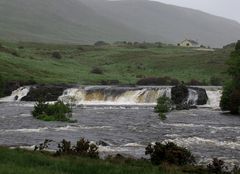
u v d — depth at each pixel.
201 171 27.80
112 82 150.25
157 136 49.97
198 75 168.88
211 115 78.00
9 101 113.81
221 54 196.62
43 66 166.12
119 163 28.00
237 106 81.19
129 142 45.19
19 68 149.62
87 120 66.31
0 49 185.12
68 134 50.44
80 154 30.31
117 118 70.06
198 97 106.19
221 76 163.50
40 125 58.81
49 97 115.00
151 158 29.94
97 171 23.53
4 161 24.86
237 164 34.59
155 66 190.38
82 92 114.62
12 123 60.81
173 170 26.44
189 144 44.47
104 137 48.59
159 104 84.12
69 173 22.84
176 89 106.12
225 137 49.91
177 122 65.56
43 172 22.19
